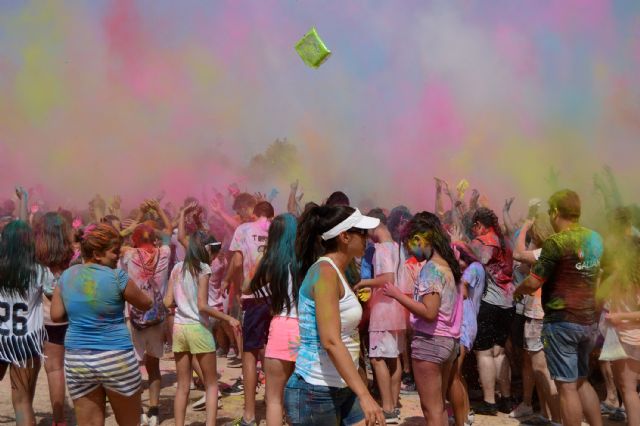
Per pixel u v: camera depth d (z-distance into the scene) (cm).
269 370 378
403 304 379
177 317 451
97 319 361
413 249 398
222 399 582
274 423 373
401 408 550
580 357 398
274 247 383
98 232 371
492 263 517
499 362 530
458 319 390
